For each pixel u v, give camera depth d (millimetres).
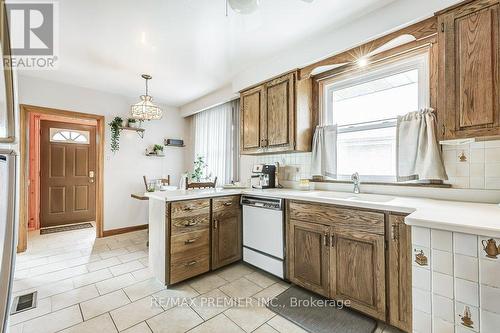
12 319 1704
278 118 2674
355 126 2402
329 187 2557
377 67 2227
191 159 4773
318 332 1597
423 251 1112
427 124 1843
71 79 3289
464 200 1733
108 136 3883
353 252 1756
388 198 1943
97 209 3785
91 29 2066
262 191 2549
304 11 1863
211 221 2441
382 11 1839
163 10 1824
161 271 2184
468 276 997
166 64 2809
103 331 1593
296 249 2141
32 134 4172
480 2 1398
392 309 1564
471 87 1412
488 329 949
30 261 2762
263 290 2139
